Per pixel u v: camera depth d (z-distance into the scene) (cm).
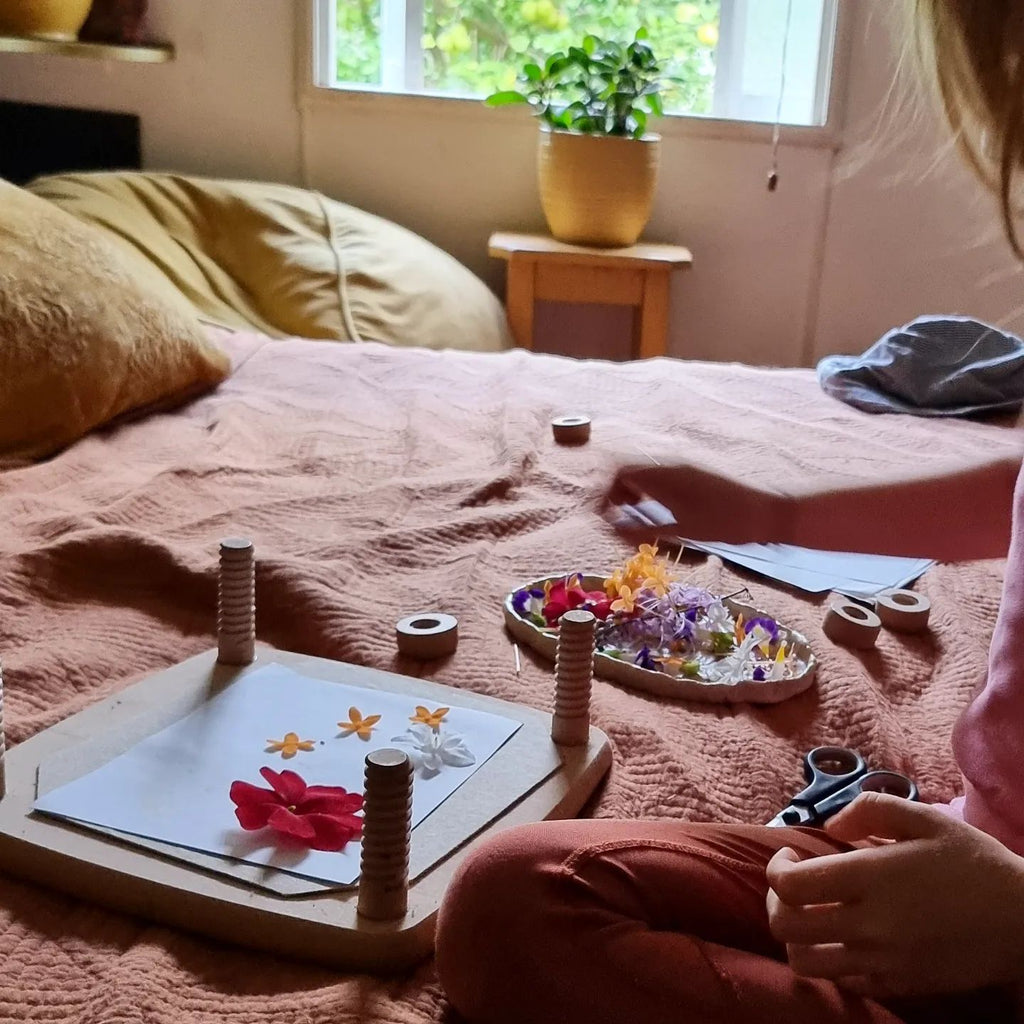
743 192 265
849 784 83
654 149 244
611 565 121
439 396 177
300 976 65
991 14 67
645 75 249
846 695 96
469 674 97
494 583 114
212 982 64
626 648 102
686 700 95
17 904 69
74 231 161
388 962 65
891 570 124
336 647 101
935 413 178
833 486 98
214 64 258
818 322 272
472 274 258
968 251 262
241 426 158
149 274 189
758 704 95
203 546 118
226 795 76
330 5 260
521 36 272
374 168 266
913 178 260
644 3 270
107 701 88
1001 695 68
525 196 267
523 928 60
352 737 83
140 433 155
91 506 128
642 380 191
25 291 146
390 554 120
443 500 135
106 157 261
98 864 69
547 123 250
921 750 93
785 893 60
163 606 110
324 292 229
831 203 264
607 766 84
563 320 272
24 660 95
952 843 59
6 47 216
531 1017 60
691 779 83
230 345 197
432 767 79
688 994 58
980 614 116
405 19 268
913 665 106
